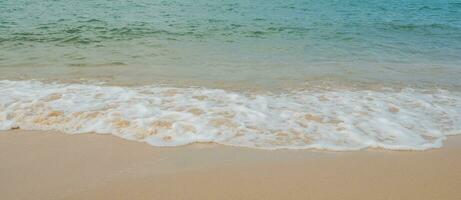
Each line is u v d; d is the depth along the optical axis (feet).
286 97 20.15
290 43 39.70
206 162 12.87
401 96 20.85
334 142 14.65
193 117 16.67
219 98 19.52
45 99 18.61
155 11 62.69
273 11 68.44
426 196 10.88
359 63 30.35
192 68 27.04
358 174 12.16
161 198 10.59
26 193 10.80
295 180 11.69
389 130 15.87
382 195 10.89
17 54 31.14
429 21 60.90
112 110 17.29
